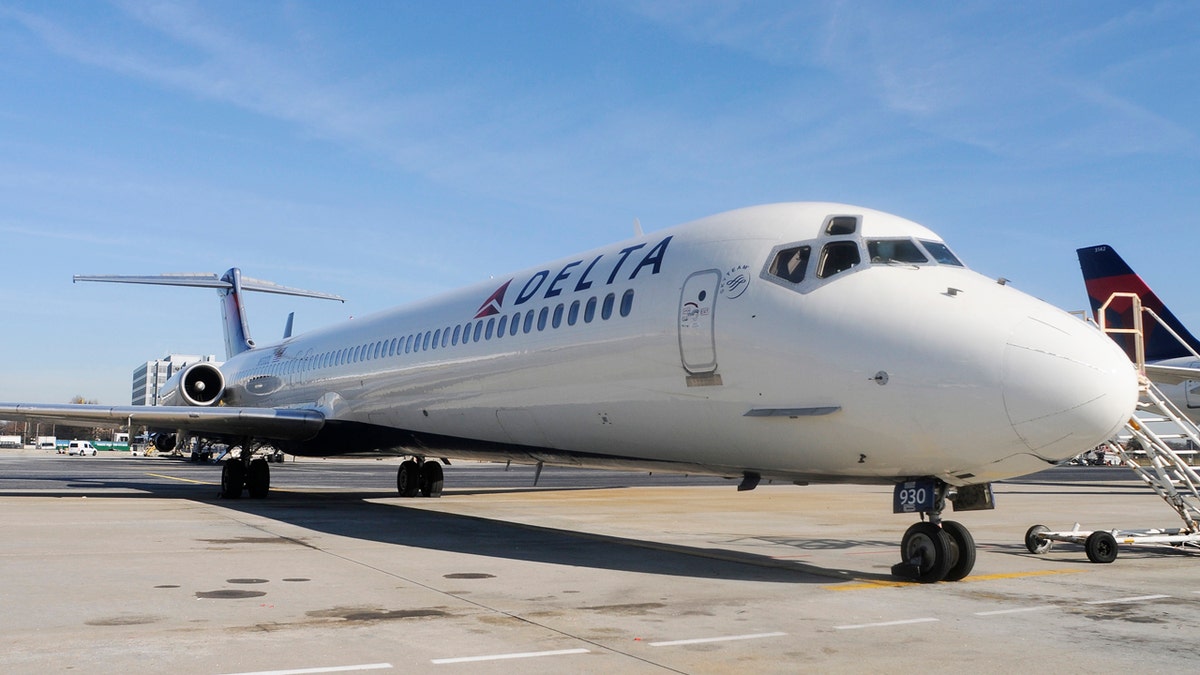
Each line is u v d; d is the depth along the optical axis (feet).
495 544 37.76
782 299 30.19
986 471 26.96
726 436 31.81
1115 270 96.84
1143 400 38.42
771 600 24.93
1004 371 25.62
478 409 45.27
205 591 25.08
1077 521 53.57
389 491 78.59
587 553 35.06
